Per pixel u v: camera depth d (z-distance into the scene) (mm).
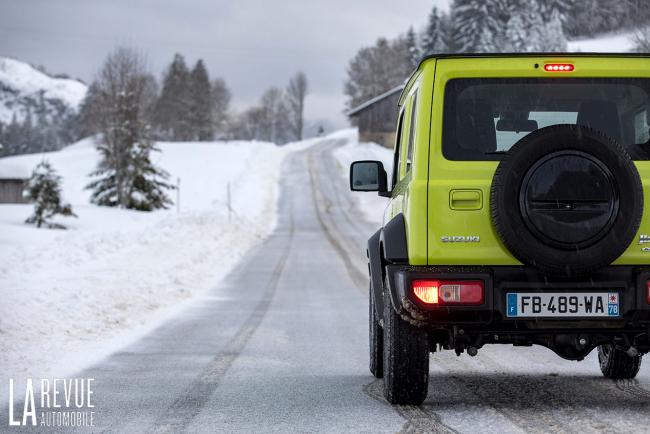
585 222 6926
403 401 7926
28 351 12281
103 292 19672
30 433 7094
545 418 7297
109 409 8062
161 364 11070
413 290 7199
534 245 6965
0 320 14461
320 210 85125
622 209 6930
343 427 7059
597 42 136250
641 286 7141
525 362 11016
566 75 7715
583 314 7156
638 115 7738
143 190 83500
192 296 21938
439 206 7363
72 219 63875
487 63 7707
